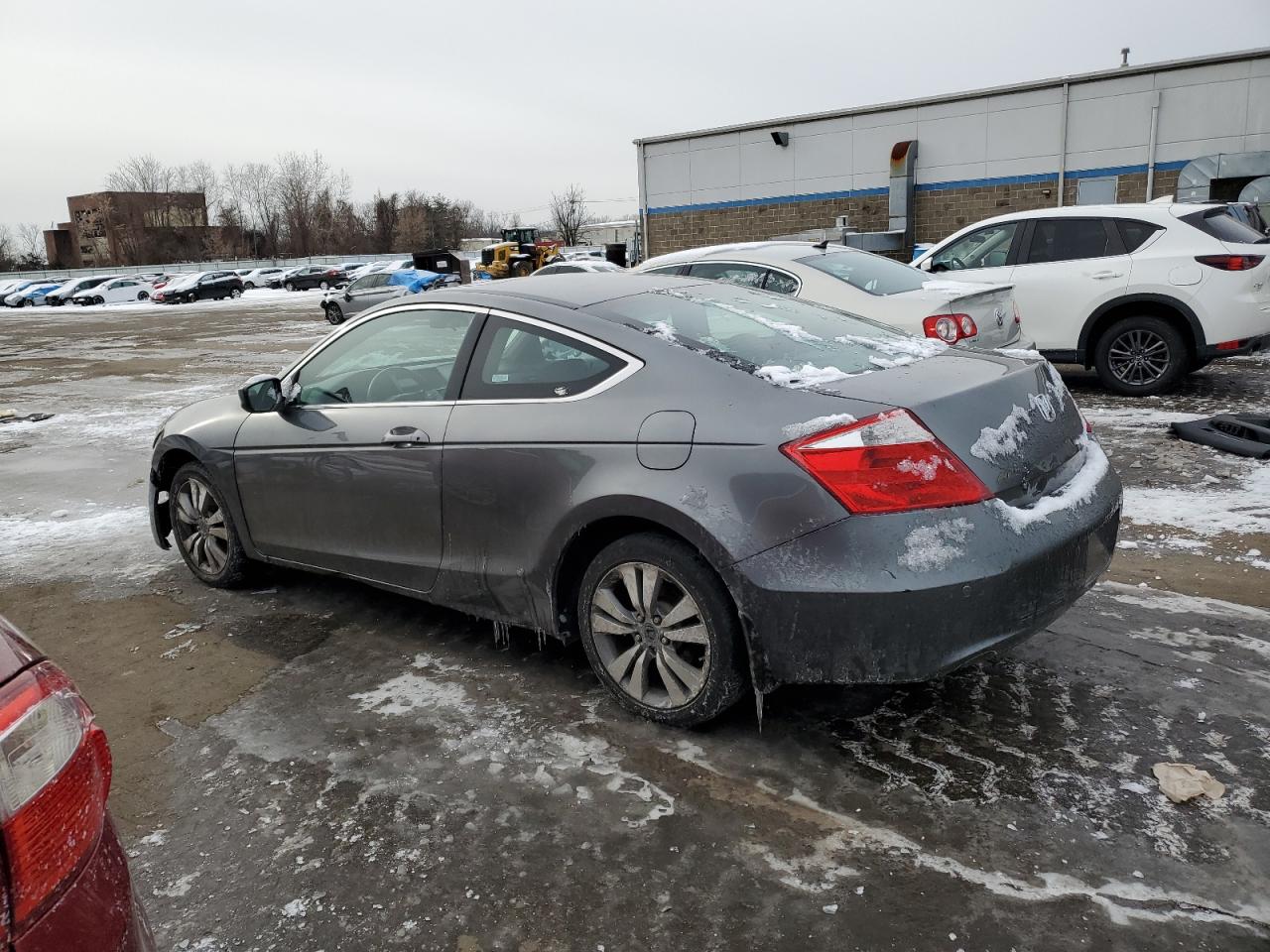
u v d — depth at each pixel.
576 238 89.44
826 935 2.18
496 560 3.38
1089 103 18.95
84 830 1.39
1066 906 2.23
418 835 2.63
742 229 23.72
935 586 2.51
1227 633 3.62
